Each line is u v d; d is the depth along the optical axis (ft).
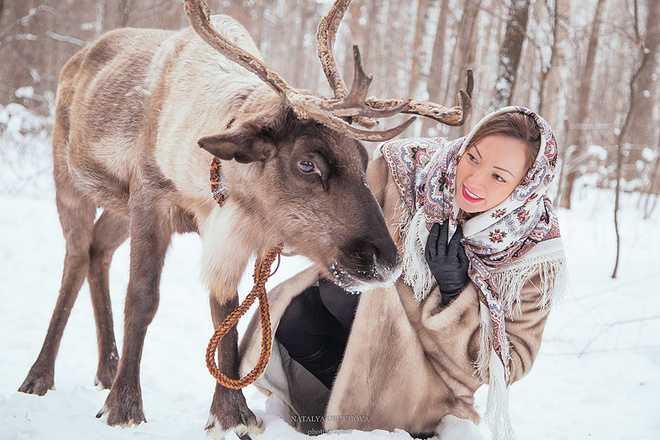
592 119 48.67
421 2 42.11
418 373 9.48
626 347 15.76
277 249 9.60
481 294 9.20
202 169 9.95
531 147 8.61
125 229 13.28
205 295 20.03
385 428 9.53
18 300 17.72
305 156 8.63
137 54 12.12
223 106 9.84
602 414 11.89
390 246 8.52
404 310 9.39
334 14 8.77
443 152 9.29
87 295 19.22
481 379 9.61
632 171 45.52
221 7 50.16
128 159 11.30
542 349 15.88
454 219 9.20
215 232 9.79
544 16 37.32
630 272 22.97
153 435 8.91
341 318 9.84
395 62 60.64
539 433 11.02
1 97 52.75
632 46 33.99
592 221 35.12
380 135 7.88
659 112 57.47
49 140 42.11
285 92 8.57
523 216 8.99
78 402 10.38
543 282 9.30
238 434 9.50
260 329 9.96
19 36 44.78
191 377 13.34
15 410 9.23
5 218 27.78
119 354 13.85
